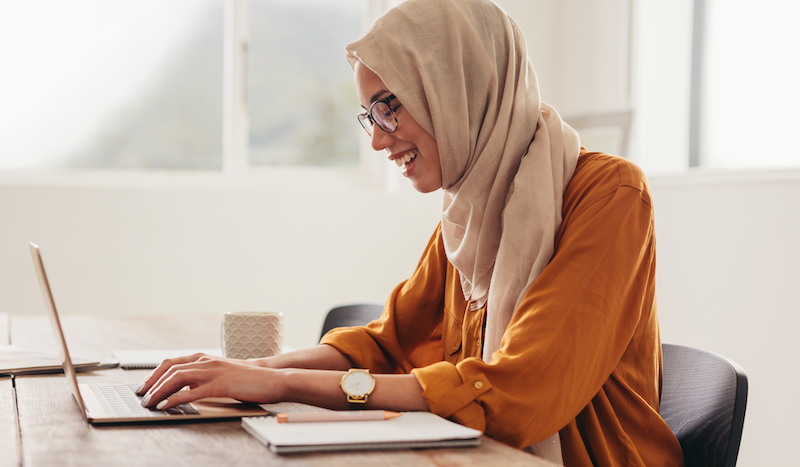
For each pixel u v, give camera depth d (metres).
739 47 2.63
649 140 2.92
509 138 1.14
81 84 3.11
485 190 1.16
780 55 2.47
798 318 2.12
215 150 3.27
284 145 3.38
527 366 0.85
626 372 1.06
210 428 0.77
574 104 3.22
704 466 1.03
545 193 1.07
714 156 2.72
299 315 3.14
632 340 1.06
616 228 0.97
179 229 3.00
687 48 2.83
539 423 0.84
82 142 3.11
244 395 0.86
